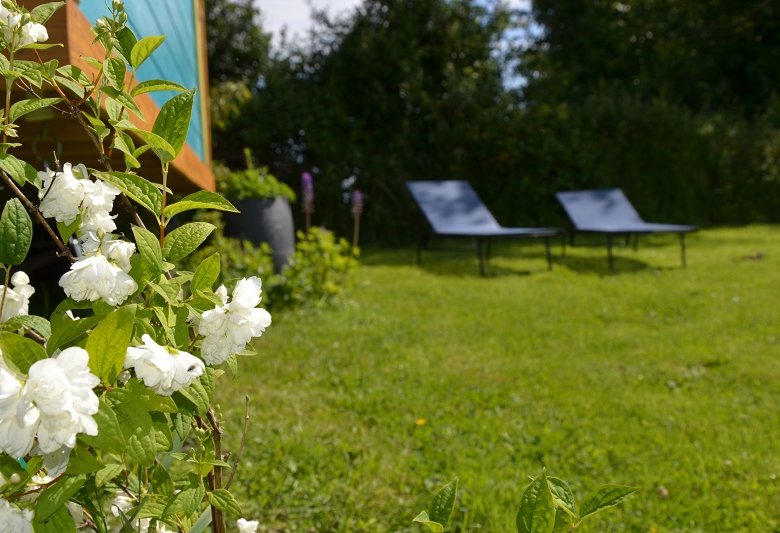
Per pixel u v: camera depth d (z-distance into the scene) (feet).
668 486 10.11
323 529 8.80
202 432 3.95
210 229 3.74
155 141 3.66
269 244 24.43
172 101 3.76
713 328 19.51
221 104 34.91
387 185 40.01
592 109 42.98
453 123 40.47
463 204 31.24
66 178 3.30
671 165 42.60
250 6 44.75
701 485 10.09
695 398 13.97
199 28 18.29
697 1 61.72
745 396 14.10
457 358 16.58
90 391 2.42
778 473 10.48
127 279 3.21
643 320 20.79
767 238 36.55
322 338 18.11
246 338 3.46
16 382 2.37
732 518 9.24
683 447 11.44
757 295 23.30
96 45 5.99
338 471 10.19
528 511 3.13
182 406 3.67
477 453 11.10
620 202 33.32
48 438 2.39
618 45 64.90
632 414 13.19
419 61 41.22
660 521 9.14
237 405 13.07
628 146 42.65
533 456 11.10
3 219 3.05
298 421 12.30
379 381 14.74
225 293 3.55
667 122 42.50
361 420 12.62
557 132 41.27
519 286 25.66
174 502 3.62
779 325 19.57
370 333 18.83
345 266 22.77
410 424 12.37
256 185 24.32
